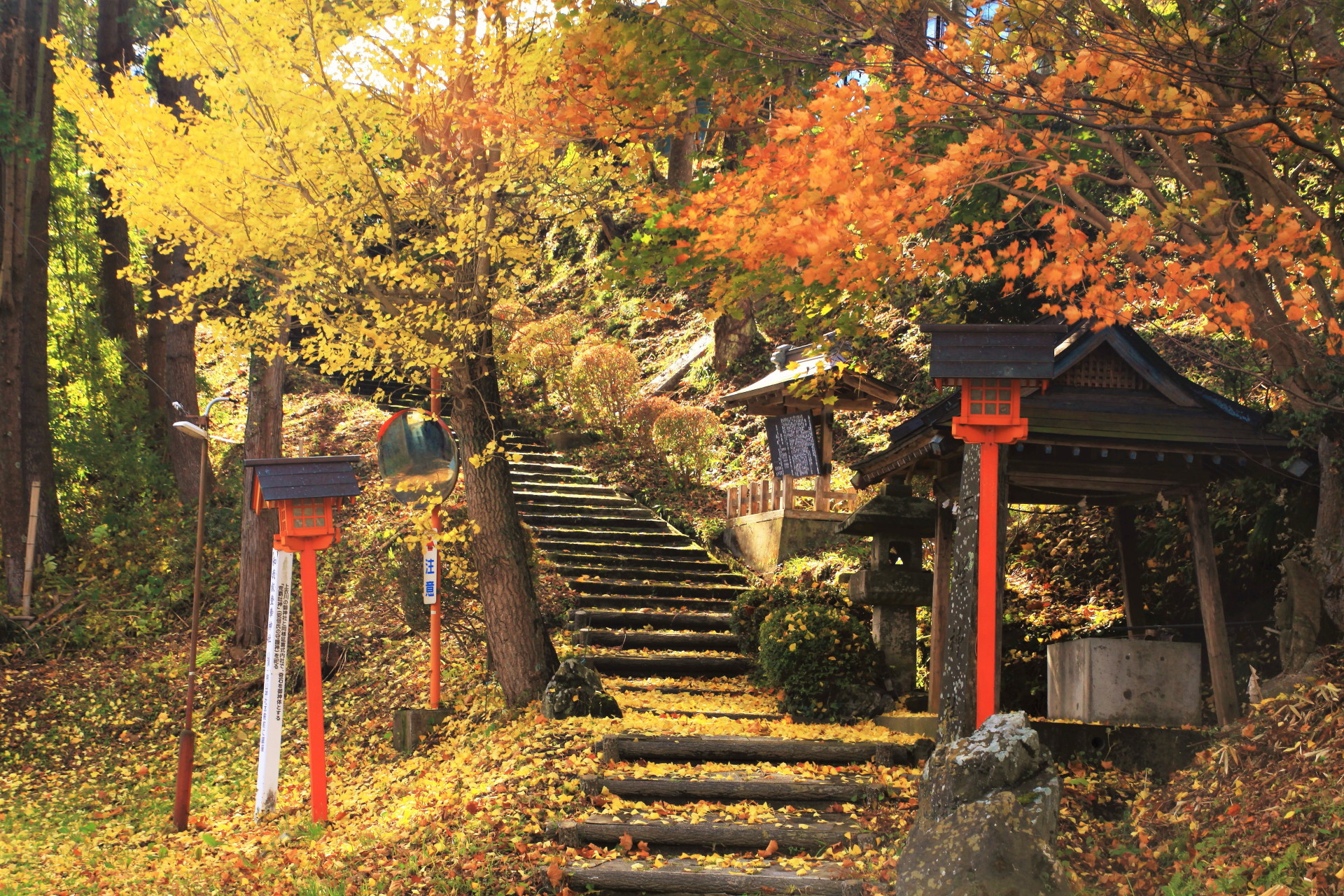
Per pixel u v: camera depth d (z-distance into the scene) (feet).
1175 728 25.38
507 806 23.76
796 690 32.40
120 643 50.65
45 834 32.60
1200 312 21.72
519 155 28.63
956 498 29.94
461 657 40.45
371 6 27.50
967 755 17.92
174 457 61.21
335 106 27.89
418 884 21.02
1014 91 18.69
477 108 26.91
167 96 55.06
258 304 41.91
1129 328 26.32
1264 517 29.30
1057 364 26.53
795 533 47.70
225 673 47.57
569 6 23.45
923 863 17.42
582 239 90.43
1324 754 19.67
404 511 55.01
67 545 56.44
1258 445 25.77
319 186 28.81
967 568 21.85
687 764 26.58
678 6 21.76
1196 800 21.47
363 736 37.88
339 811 28.40
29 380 55.47
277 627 30.55
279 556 30.55
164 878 25.07
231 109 28.81
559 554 46.93
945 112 20.94
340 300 30.48
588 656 37.58
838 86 18.99
